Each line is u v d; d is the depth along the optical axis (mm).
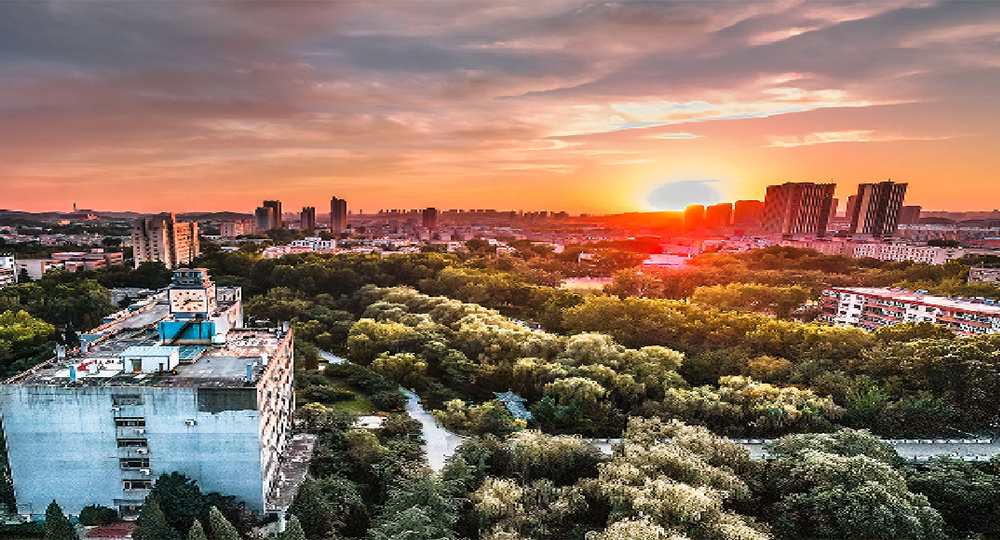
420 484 74688
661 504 66500
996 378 97125
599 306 157625
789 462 78312
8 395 67625
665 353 124188
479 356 136250
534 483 78750
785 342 133375
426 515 68312
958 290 174125
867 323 169625
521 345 134750
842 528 66500
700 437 83688
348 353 149250
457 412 105625
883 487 67812
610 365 120000
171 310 89500
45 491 70688
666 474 75312
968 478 74625
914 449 91562
